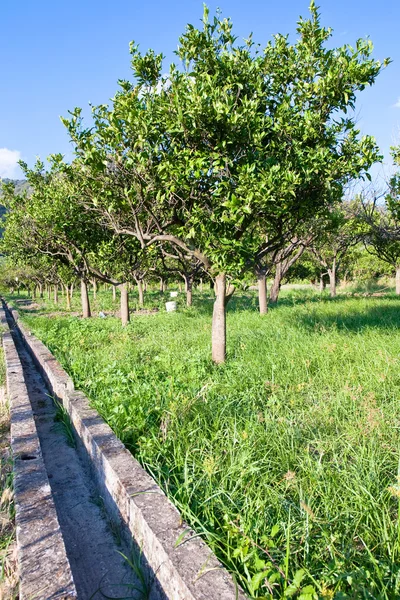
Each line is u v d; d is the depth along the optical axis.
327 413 4.28
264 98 6.70
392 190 13.05
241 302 21.31
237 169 5.97
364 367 5.74
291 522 2.67
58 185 12.33
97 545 2.96
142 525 2.59
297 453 3.57
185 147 6.52
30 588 2.07
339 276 34.53
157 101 6.38
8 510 3.11
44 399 6.20
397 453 3.36
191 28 6.33
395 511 2.78
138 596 2.50
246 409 4.54
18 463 3.37
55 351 8.25
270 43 6.87
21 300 35.97
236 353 7.43
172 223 7.62
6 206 15.78
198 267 19.33
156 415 4.47
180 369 6.24
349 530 2.61
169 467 3.43
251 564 2.28
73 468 4.05
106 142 6.89
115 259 13.32
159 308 21.59
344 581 2.14
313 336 8.05
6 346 9.10
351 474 3.10
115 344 9.44
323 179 6.67
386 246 16.50
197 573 2.08
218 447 3.67
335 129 6.72
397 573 2.16
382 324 9.22
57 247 15.73
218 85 6.49
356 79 6.16
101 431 3.90
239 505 2.88
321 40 6.55
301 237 13.04
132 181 7.35
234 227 6.69
